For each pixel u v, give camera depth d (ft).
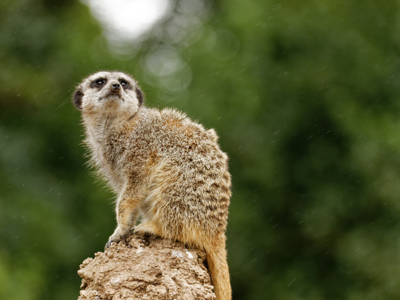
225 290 20.62
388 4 55.26
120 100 22.66
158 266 18.86
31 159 54.44
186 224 20.39
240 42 60.70
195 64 61.21
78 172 55.36
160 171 21.04
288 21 55.16
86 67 57.93
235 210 52.37
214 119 54.60
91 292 18.67
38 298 47.39
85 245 50.90
